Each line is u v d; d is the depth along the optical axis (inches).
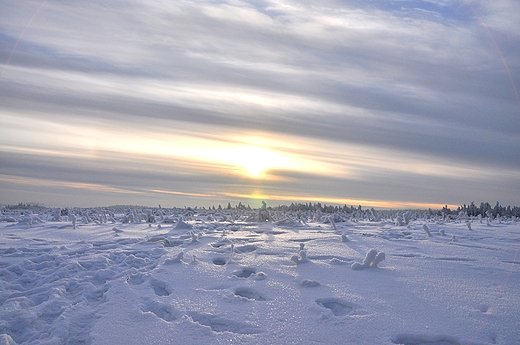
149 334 164.6
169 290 245.4
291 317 184.1
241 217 1067.9
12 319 193.5
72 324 186.2
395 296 218.4
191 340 157.8
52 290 242.4
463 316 183.5
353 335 160.7
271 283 252.5
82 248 413.1
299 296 220.4
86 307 213.3
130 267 328.8
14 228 653.3
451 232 622.2
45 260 346.9
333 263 323.0
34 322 193.9
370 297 216.2
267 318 182.9
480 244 460.1
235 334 163.5
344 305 209.9
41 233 572.1
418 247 430.0
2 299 235.3
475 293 225.6
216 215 1251.2
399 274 279.4
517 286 243.3
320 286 242.2
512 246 442.0
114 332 167.2
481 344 150.9
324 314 185.3
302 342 154.1
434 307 197.6
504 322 175.2
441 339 159.9
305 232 638.5
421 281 256.4
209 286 247.9
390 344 151.5
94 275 290.5
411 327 168.9
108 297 225.8
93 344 154.8
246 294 239.8
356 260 341.4
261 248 415.2
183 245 452.8
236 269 301.9
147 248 423.5
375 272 286.7
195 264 324.5
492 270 294.0
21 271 308.3
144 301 219.1
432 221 1002.1
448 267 307.3
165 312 202.7
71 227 681.0
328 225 806.5
